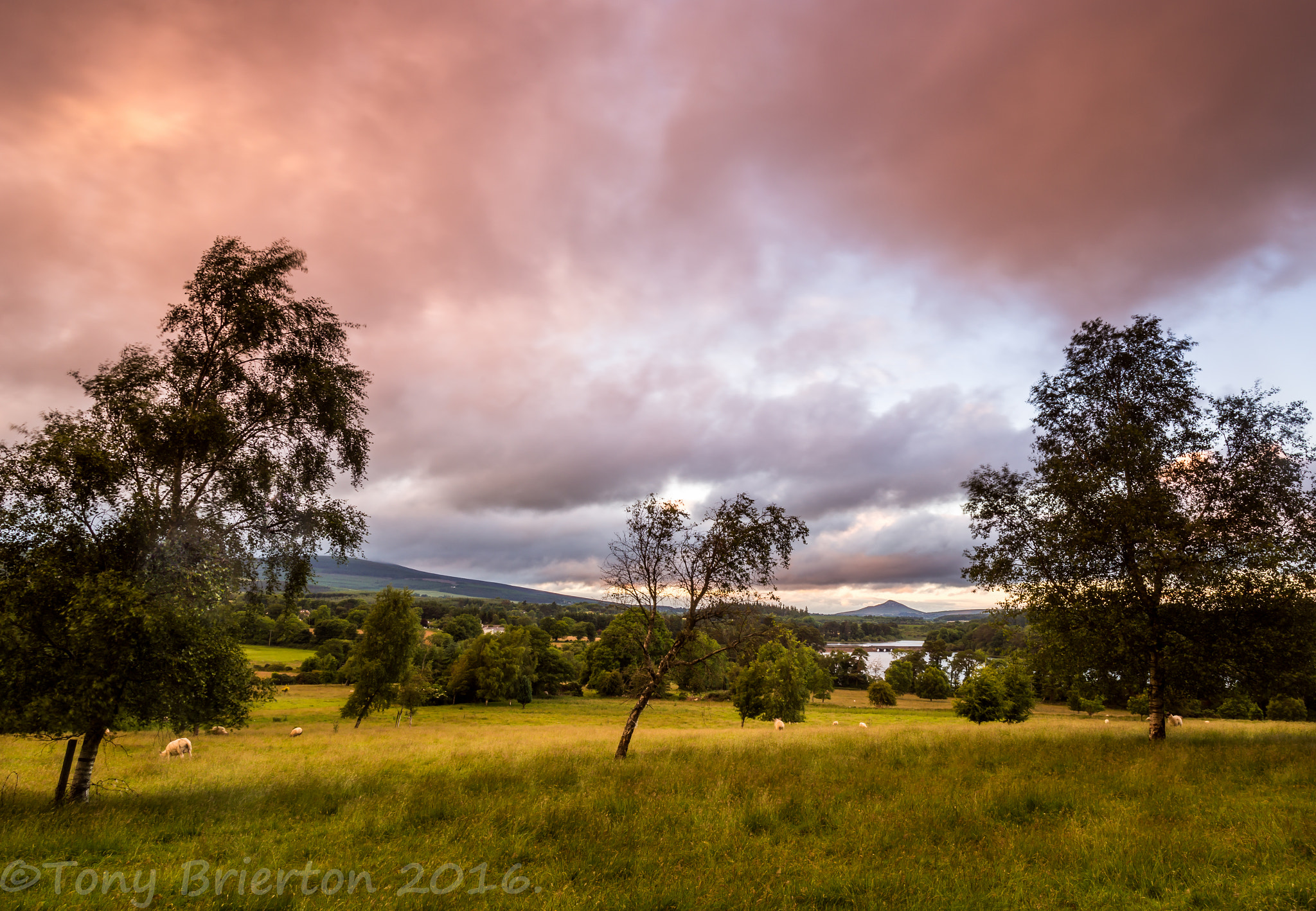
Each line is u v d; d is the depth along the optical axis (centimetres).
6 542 1106
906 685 11106
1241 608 1697
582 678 10075
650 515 1919
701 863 743
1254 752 1419
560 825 911
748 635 1847
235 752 2445
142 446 1213
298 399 1427
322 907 609
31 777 1565
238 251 1470
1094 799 999
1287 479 1673
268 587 1374
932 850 783
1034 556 1898
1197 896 607
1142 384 1919
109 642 1083
